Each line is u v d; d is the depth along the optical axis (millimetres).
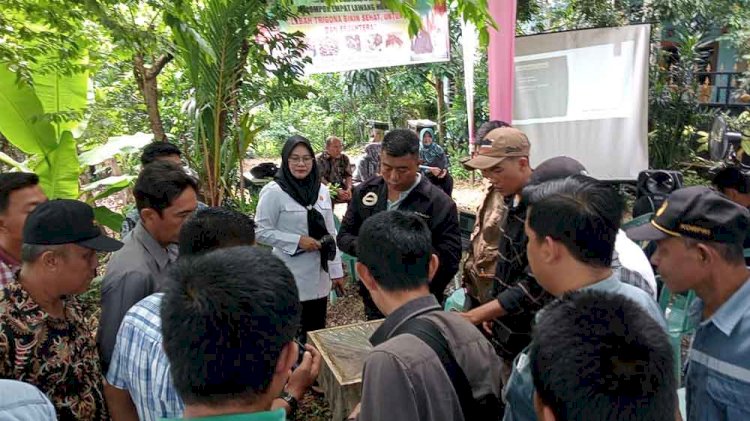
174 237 1909
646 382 852
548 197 1479
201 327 906
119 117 5648
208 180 4629
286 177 3473
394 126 11984
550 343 935
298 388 1669
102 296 1819
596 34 5406
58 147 4309
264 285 955
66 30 3717
